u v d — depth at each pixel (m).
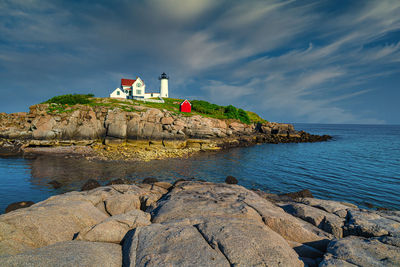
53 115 40.50
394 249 5.48
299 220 8.27
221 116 67.06
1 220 6.07
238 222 6.64
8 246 5.15
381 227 6.84
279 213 8.16
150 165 28.45
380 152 41.88
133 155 34.16
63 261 4.59
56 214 7.02
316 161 32.56
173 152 38.34
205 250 5.23
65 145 39.97
